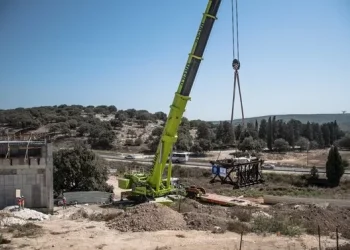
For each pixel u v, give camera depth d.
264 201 39.69
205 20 28.25
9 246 18.91
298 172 65.38
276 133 119.81
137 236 20.89
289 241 20.17
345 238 21.89
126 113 146.12
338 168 56.97
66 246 19.03
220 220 23.78
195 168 69.12
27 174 29.39
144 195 32.19
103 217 26.11
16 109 148.75
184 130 112.31
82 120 130.00
